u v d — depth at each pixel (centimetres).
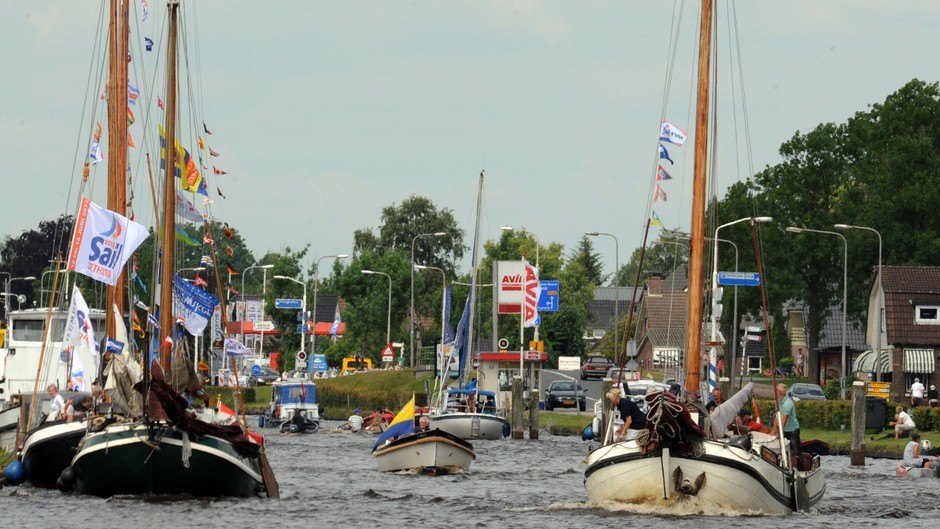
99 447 9106
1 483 10419
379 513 9131
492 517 8856
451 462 13100
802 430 19162
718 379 18975
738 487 8456
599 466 8744
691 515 8462
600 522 8225
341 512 9138
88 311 11438
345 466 14212
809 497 9425
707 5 9800
